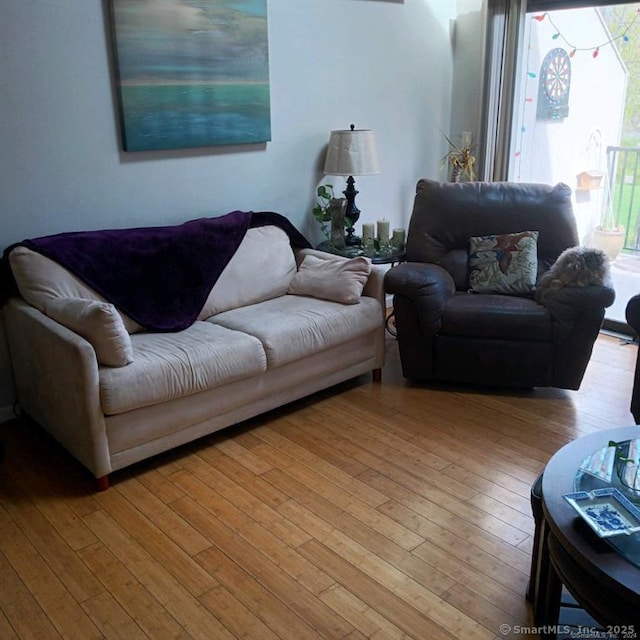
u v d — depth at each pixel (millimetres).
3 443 3010
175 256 3252
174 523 2436
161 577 2158
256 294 3500
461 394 3459
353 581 2127
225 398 2916
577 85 4395
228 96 3549
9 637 1932
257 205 3910
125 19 3102
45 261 2904
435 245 3816
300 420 3209
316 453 2906
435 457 2854
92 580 2152
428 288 3307
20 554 2281
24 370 2984
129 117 3227
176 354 2736
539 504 1879
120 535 2373
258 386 3031
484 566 2188
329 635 1915
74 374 2486
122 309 3027
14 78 2891
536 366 3289
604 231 4539
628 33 4047
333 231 4016
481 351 3326
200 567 2203
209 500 2574
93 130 3164
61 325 2627
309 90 3980
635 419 3018
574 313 3160
